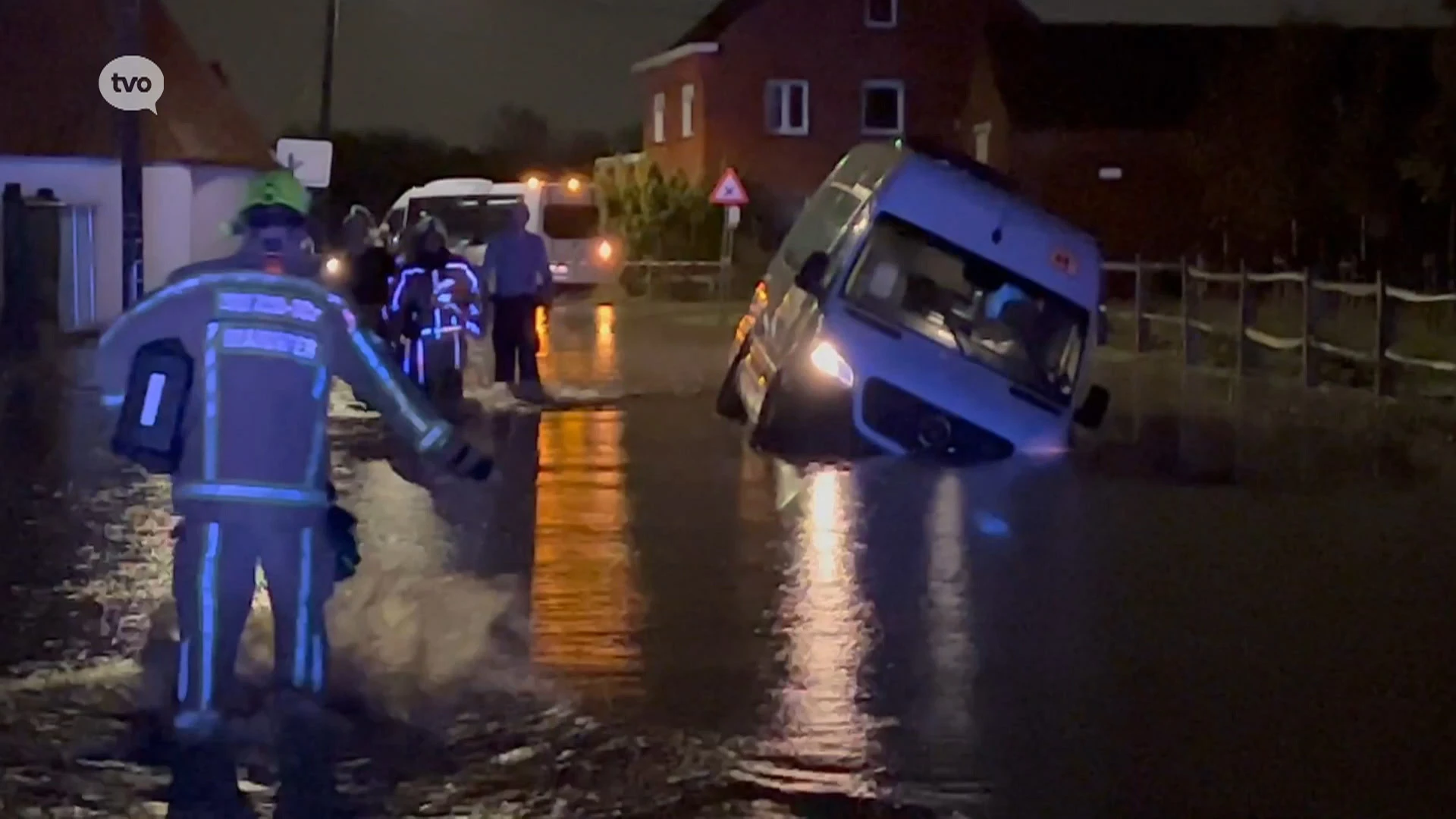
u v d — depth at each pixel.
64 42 28.84
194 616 7.02
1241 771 7.26
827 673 8.66
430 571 10.78
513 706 7.98
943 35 55.91
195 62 31.17
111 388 7.04
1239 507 13.37
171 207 28.94
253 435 6.91
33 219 25.11
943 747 7.54
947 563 11.19
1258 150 38.41
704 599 10.16
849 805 6.82
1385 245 36.66
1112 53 48.03
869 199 15.77
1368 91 36.81
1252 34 45.56
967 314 15.52
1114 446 16.64
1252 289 26.20
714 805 6.79
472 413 18.91
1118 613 9.91
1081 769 7.27
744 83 55.34
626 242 48.19
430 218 19.38
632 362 25.66
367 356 7.06
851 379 15.22
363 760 7.16
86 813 6.52
